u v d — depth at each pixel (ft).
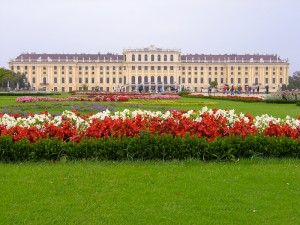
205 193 30.14
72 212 26.66
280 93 162.61
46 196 29.40
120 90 468.75
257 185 32.14
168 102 146.41
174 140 40.81
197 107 126.72
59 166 37.47
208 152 40.55
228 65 503.61
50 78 494.59
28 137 41.68
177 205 27.89
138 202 28.37
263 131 45.06
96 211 26.84
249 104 146.72
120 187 31.40
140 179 33.45
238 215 26.37
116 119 45.11
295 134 44.11
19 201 28.40
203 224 25.05
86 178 33.55
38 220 25.45
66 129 43.98
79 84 498.69
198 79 506.07
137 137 41.24
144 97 174.81
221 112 51.06
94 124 44.55
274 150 41.70
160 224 25.02
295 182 32.86
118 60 499.51
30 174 34.71
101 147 40.40
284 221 25.49
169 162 39.50
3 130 42.70
